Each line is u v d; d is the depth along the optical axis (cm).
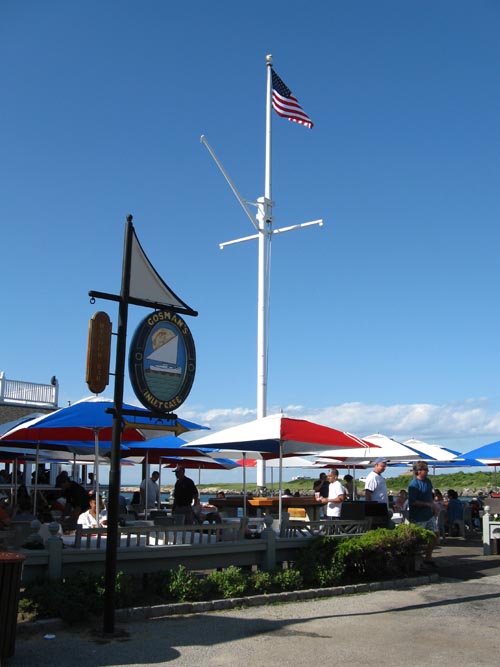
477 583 1212
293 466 2370
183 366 984
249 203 2497
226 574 1040
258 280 2488
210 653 732
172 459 2202
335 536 1220
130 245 909
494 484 5625
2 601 677
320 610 968
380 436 1834
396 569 1224
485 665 695
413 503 1329
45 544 923
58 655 711
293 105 2484
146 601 947
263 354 2427
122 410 869
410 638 809
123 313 888
